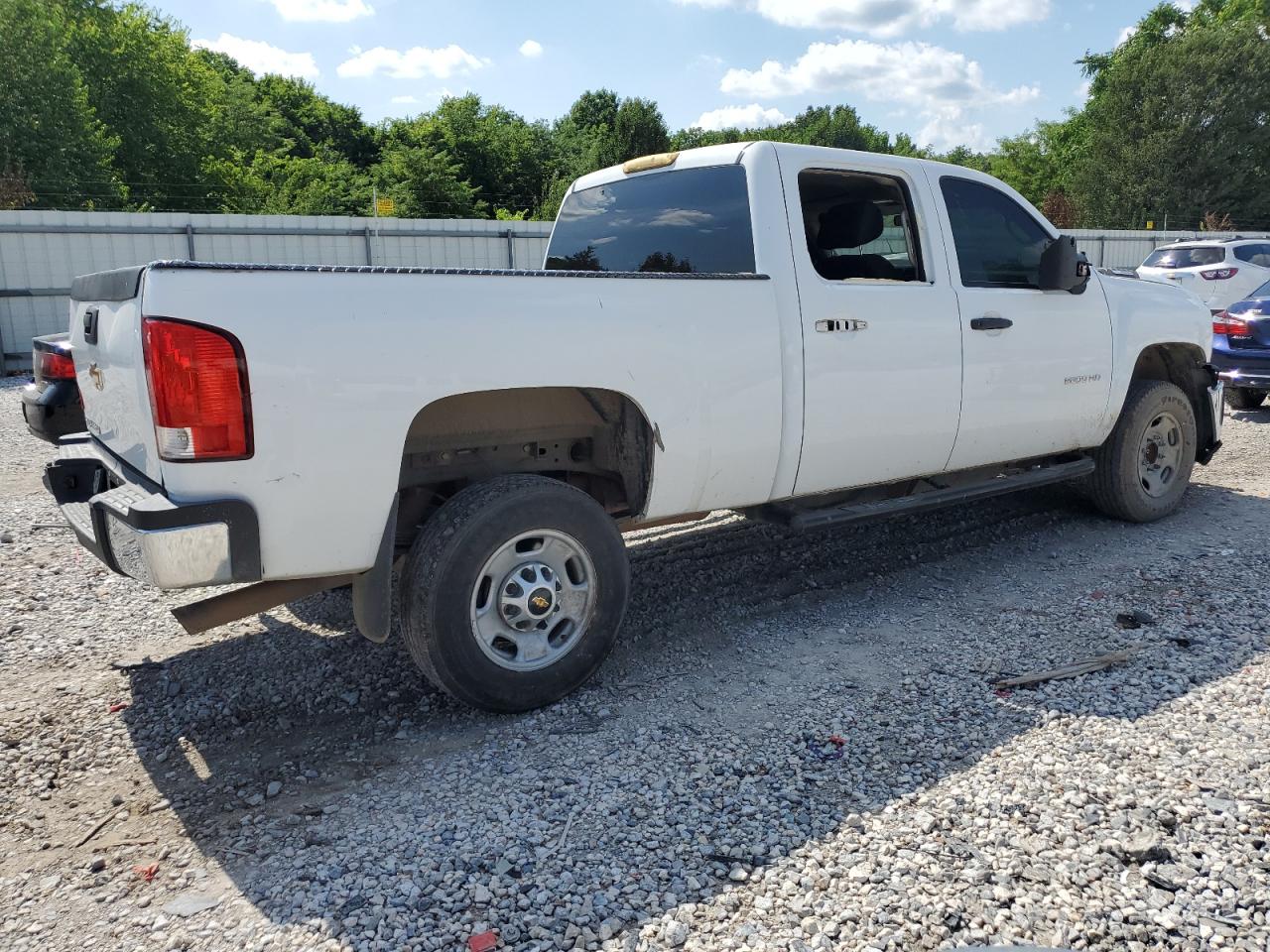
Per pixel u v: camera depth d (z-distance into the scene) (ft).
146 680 12.71
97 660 13.37
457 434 11.85
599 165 199.93
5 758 10.73
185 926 7.85
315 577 10.59
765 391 12.82
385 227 62.49
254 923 7.85
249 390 9.25
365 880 8.36
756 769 10.03
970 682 11.98
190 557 9.21
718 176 13.93
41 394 18.52
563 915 7.80
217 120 168.25
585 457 13.19
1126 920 7.58
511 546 11.23
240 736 11.24
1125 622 13.76
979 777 9.70
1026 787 9.48
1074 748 10.24
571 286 11.14
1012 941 7.39
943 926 7.55
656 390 11.80
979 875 8.14
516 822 9.18
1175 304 19.43
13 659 13.34
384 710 11.84
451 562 10.72
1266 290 32.27
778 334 12.91
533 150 186.19
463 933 7.63
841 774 9.87
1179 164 157.28
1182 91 155.94
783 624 14.35
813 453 13.60
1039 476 16.90
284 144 222.48
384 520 10.24
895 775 9.80
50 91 117.08
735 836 8.83
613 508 13.48
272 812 9.57
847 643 13.52
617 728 11.12
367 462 9.96
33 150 116.06
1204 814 8.94
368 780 10.14
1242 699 11.23
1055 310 16.62
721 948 7.38
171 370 8.97
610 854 8.61
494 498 10.97
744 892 8.04
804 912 7.75
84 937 7.77
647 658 13.20
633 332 11.55
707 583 16.17
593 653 11.91
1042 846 8.53
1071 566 16.60
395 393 9.99
